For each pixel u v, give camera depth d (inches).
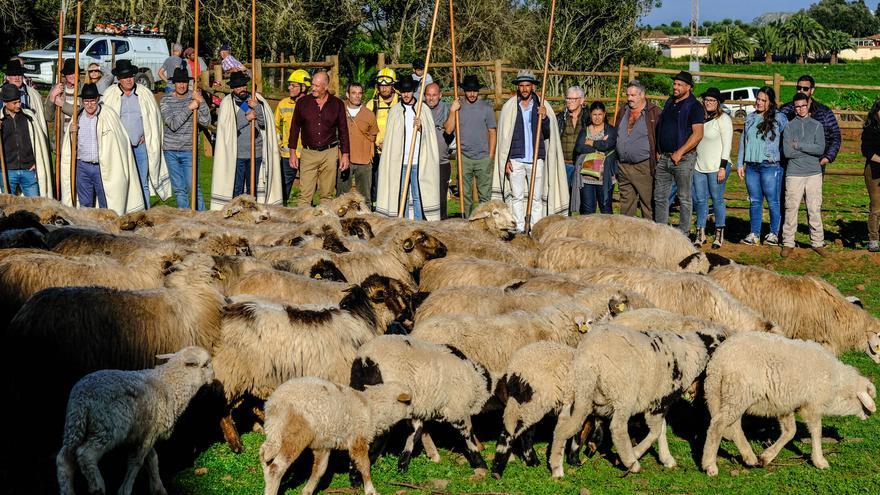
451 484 247.8
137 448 214.1
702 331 272.7
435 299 301.1
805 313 338.6
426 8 1768.0
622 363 247.3
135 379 213.0
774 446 270.4
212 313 259.0
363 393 234.5
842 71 3348.9
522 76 502.9
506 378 253.3
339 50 1644.9
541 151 513.7
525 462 262.8
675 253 405.1
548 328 281.4
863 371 351.9
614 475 257.9
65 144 524.1
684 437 292.2
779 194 562.9
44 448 253.4
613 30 1957.4
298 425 217.6
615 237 406.9
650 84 2030.0
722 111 543.2
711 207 738.8
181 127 536.1
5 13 1466.5
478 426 293.6
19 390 238.4
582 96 542.3
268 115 541.0
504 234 422.6
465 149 536.7
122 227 432.1
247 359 255.1
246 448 263.7
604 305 308.7
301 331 257.0
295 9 1517.0
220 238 334.3
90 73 524.4
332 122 523.5
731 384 257.9
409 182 522.0
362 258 346.0
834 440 291.9
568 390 250.7
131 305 247.4
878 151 542.9
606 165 515.2
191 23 1481.3
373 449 253.4
